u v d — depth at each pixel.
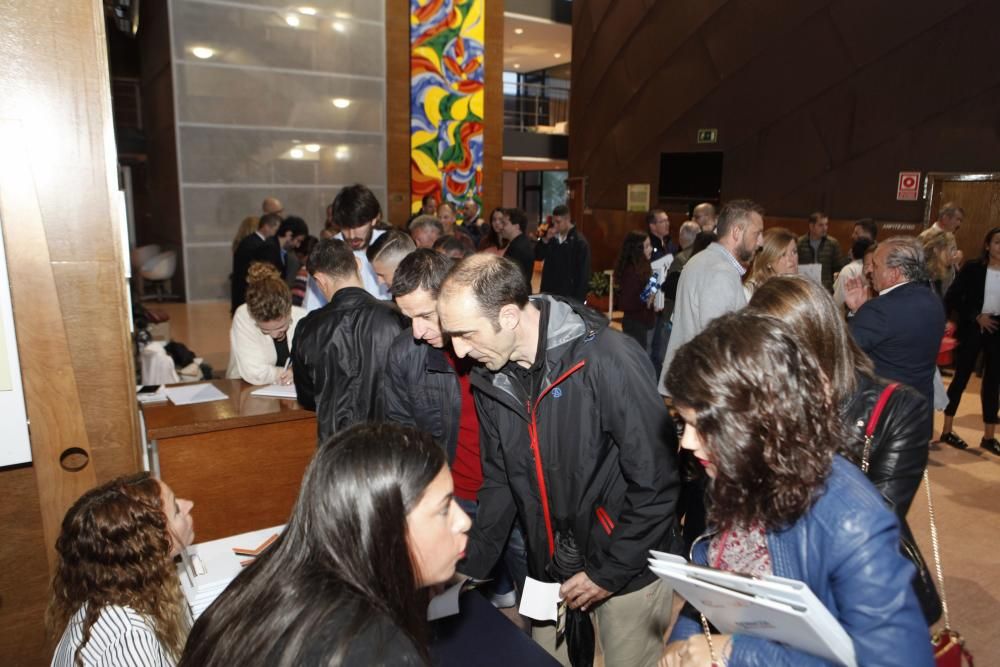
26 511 2.07
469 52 11.43
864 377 1.52
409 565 0.93
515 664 1.48
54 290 1.93
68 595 1.58
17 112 1.85
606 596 1.76
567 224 6.67
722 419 0.96
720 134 10.21
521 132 18.17
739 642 1.05
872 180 8.15
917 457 1.47
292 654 0.83
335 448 0.94
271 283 3.27
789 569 1.01
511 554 2.33
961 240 7.30
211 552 2.02
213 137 10.07
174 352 4.66
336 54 10.63
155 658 1.55
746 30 9.59
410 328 2.34
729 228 3.27
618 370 1.67
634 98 11.84
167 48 9.74
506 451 1.84
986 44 6.93
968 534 3.60
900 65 7.73
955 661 1.29
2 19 1.81
